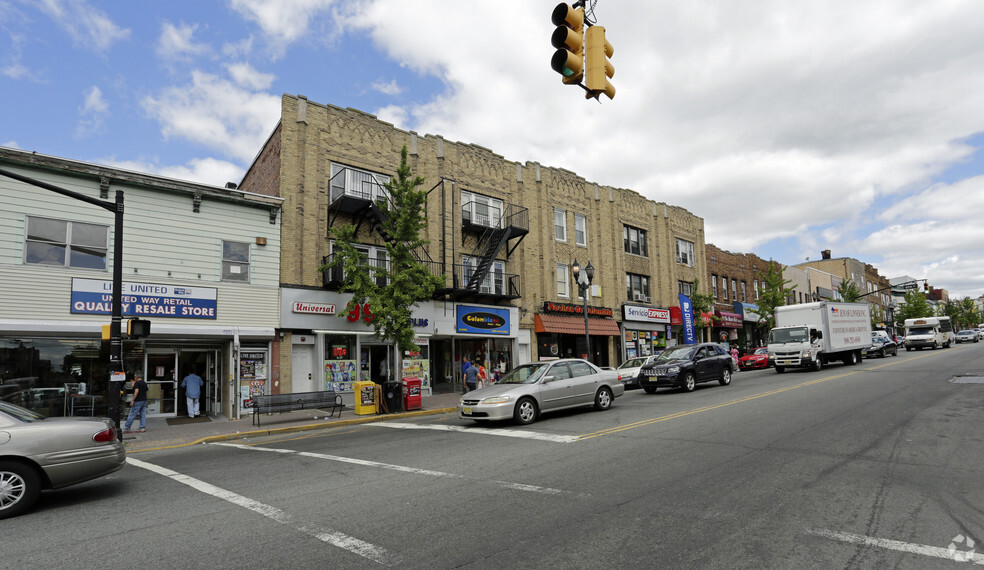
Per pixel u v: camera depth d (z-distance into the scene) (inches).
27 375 563.2
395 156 862.5
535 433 421.4
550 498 240.8
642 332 1266.0
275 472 327.6
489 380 840.3
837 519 203.6
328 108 795.4
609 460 312.2
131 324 470.9
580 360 557.6
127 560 185.2
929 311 2687.0
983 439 335.9
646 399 644.1
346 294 770.2
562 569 165.3
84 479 262.8
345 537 200.7
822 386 663.1
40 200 577.6
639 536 191.2
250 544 196.7
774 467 283.1
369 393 665.6
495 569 167.0
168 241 645.9
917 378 717.3
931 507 214.5
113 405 461.1
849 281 2393.0
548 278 1069.8
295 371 732.0
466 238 949.8
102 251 609.6
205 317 658.2
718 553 174.4
